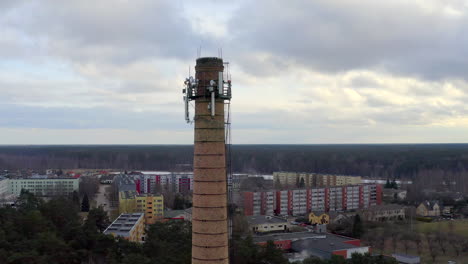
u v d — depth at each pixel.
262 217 147.62
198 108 44.25
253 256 86.81
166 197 198.12
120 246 83.69
